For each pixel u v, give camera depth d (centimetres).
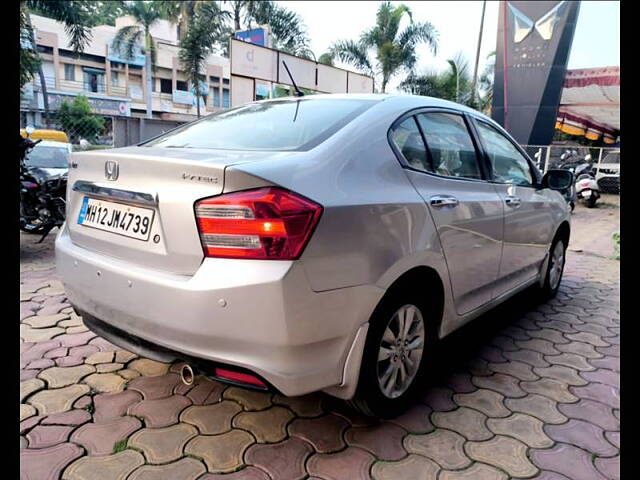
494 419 239
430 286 246
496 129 345
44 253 548
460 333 359
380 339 212
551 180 372
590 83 2095
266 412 236
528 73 1727
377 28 1850
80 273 219
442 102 295
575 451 215
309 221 176
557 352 326
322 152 204
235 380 183
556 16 1655
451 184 263
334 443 214
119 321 205
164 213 189
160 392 250
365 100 258
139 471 192
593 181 1355
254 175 173
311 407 241
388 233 206
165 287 183
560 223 420
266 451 207
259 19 1881
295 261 172
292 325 173
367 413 224
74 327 331
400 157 236
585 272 582
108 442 209
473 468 202
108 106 3412
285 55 1177
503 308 424
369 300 198
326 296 182
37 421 221
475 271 280
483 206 281
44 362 279
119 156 207
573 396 264
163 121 1480
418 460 205
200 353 181
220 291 172
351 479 192
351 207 191
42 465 193
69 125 1727
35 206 572
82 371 269
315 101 269
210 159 189
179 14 2241
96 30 3369
